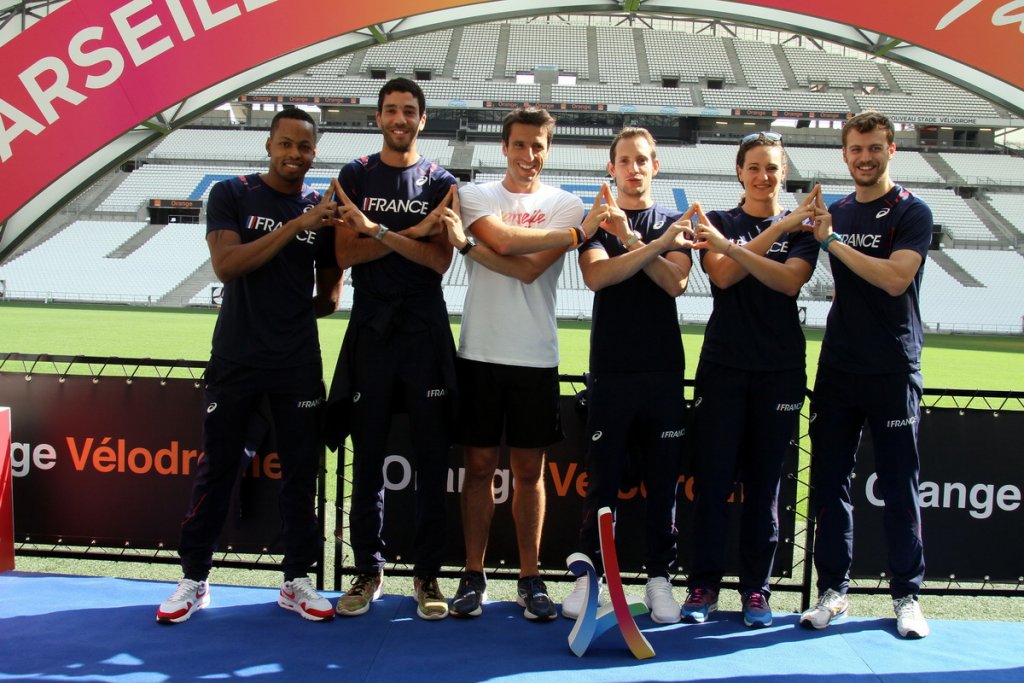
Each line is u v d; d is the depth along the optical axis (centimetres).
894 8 351
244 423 308
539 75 3875
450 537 354
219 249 299
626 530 349
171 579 363
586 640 277
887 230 310
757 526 310
